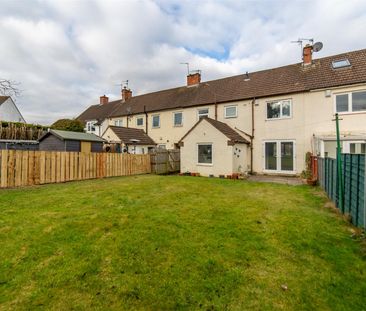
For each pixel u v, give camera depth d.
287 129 15.91
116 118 28.23
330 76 14.86
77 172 13.16
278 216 6.26
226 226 5.42
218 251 4.21
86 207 6.86
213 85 21.94
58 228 5.17
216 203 7.54
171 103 23.19
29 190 9.71
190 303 2.91
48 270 3.57
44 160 11.72
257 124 17.22
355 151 13.23
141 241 4.55
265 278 3.44
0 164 10.27
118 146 21.42
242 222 5.71
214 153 16.25
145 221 5.62
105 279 3.37
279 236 4.92
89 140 19.50
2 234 4.84
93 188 10.06
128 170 16.33
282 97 16.11
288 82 16.56
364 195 4.98
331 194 8.19
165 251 4.18
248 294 3.08
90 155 13.88
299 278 3.45
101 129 30.22
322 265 3.81
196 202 7.63
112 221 5.61
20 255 4.02
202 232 5.04
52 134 18.92
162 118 23.52
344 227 5.50
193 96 22.05
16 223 5.46
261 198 8.48
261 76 19.05
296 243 4.59
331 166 8.20
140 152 22.53
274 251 4.27
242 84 19.42
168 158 19.20
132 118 26.41
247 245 4.47
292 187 11.11
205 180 13.13
